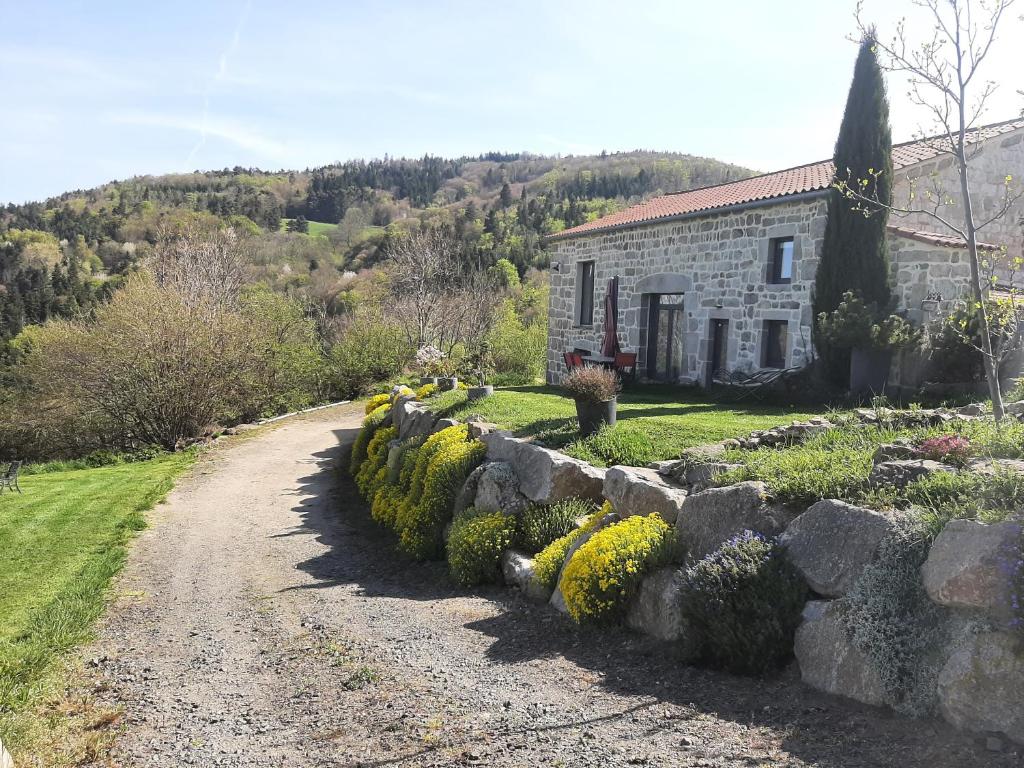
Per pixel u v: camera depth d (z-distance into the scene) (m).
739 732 3.55
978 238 13.41
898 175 12.46
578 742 3.61
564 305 21.55
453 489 9.12
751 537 4.68
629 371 16.95
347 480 15.16
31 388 25.00
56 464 18.88
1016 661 3.17
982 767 2.96
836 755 3.21
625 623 5.37
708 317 15.89
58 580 8.23
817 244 13.19
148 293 23.02
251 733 4.20
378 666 5.08
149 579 8.40
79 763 3.99
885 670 3.63
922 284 11.94
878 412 7.30
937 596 3.52
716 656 4.43
